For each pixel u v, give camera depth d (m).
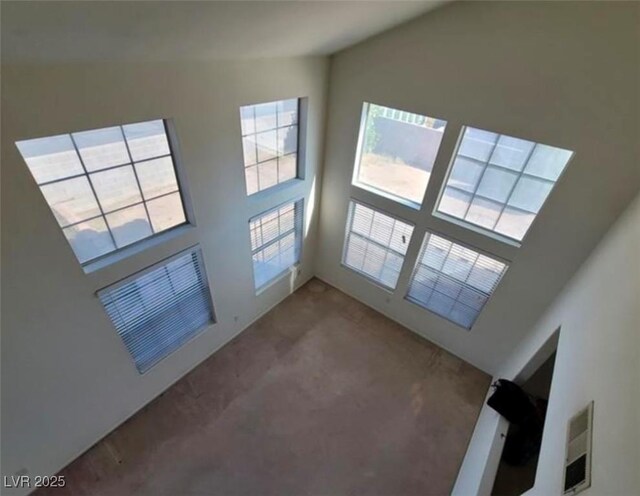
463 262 4.63
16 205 2.40
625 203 3.19
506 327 4.56
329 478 3.78
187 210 3.71
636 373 1.60
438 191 4.36
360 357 5.16
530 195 3.82
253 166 4.27
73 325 3.10
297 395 4.56
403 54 3.89
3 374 2.77
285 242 5.43
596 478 1.59
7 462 3.11
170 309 4.04
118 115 2.68
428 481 3.82
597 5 2.77
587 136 3.17
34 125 2.28
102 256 3.18
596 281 2.89
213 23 2.37
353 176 5.09
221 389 4.55
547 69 3.14
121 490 3.56
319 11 2.73
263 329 5.46
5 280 2.52
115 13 1.84
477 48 3.42
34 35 1.80
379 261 5.55
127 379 3.89
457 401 4.66
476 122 3.72
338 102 4.68
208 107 3.31
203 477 3.70
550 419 2.62
